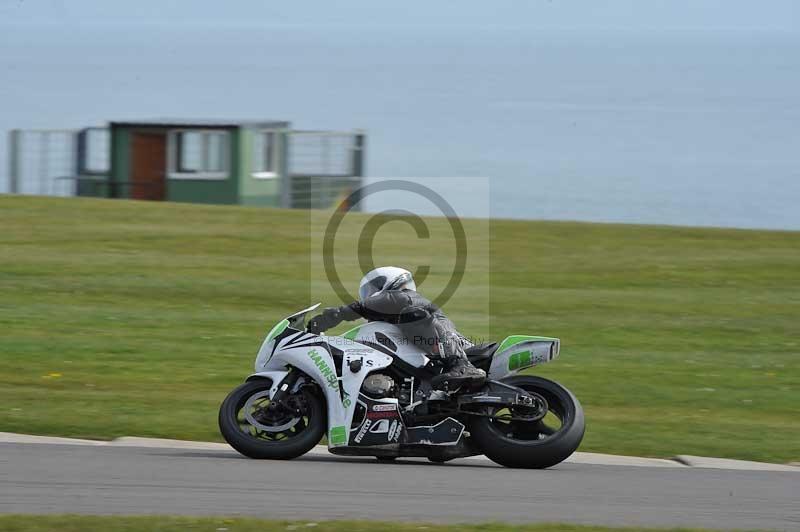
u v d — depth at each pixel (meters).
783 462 36.00
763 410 44.78
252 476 29.89
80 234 86.31
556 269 78.31
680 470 33.16
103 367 49.09
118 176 111.62
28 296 65.75
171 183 109.69
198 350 53.81
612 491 29.50
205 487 28.41
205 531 23.39
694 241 90.75
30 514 24.92
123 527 23.48
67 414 38.94
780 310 67.50
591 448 37.12
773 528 25.75
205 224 91.81
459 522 25.41
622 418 42.31
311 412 32.69
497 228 92.38
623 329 61.66
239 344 55.66
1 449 32.84
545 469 32.75
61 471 29.81
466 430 32.81
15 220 90.75
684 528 24.91
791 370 52.78
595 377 50.28
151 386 45.81
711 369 52.59
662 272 78.56
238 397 32.88
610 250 85.75
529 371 51.28
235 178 108.38
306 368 32.59
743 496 29.30
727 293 72.31
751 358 55.34
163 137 110.00
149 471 30.14
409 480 30.20
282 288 70.44
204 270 75.25
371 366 32.75
